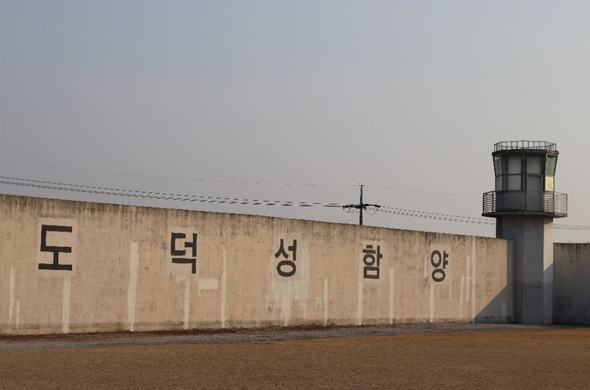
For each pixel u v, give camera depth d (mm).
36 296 29766
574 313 51562
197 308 34750
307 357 23641
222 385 17344
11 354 22781
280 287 37906
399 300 43406
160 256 33531
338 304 40406
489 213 50438
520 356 25641
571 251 52000
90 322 31266
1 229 28938
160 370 19641
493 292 48750
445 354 25672
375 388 17375
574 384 18719
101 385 16906
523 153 49438
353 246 41281
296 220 38750
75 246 30891
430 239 45219
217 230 35562
